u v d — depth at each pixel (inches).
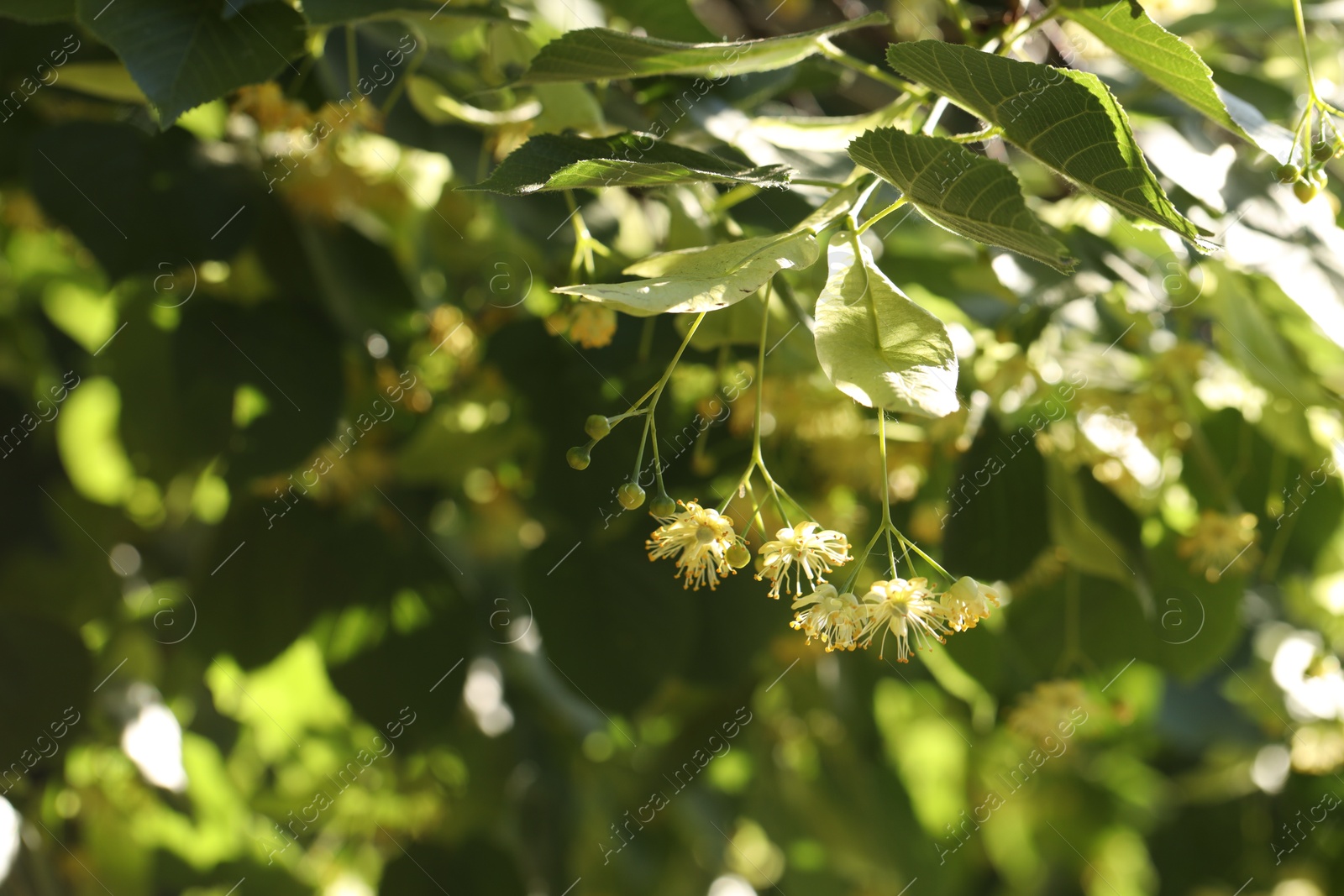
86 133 32.4
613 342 32.9
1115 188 26.3
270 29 28.9
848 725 47.9
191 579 37.4
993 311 32.9
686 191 30.2
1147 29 27.7
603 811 52.7
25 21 29.4
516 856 48.9
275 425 35.2
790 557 27.2
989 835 65.0
